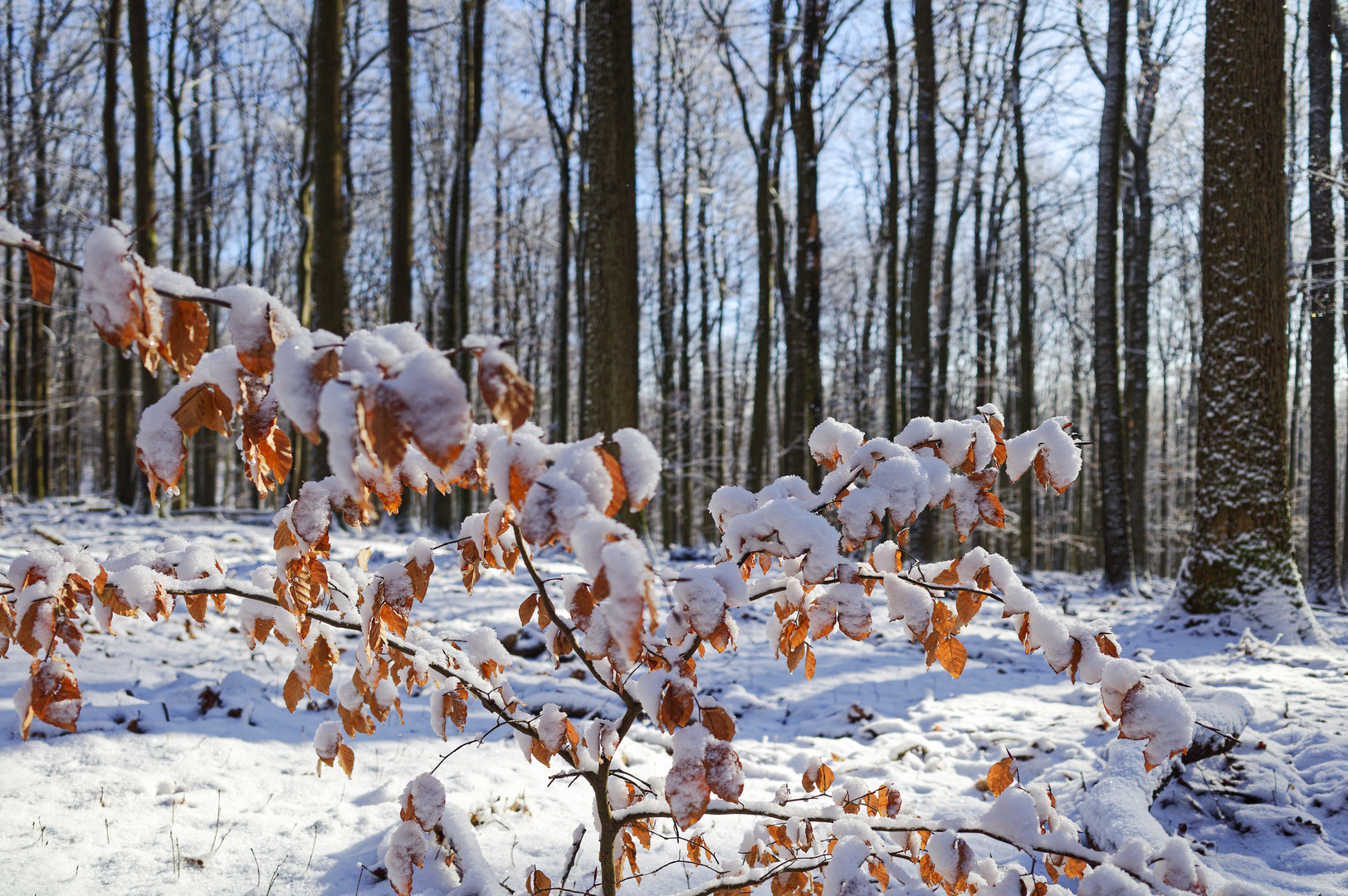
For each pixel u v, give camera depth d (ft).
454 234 55.98
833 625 6.55
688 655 6.48
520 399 4.14
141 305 4.03
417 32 58.54
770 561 7.28
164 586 6.25
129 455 52.65
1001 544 88.07
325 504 5.93
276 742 13.98
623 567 4.29
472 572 7.54
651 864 10.93
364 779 12.96
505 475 4.82
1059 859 7.90
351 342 4.29
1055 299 94.79
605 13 35.78
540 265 96.22
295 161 78.59
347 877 9.89
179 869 9.75
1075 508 100.89
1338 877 11.19
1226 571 27.12
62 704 5.28
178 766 12.34
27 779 11.19
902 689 21.90
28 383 64.90
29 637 5.17
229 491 103.40
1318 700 18.21
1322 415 45.73
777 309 94.58
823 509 7.12
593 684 19.56
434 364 3.95
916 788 14.87
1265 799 13.50
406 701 17.53
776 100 57.47
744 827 12.50
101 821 10.52
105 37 53.88
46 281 4.08
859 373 76.13
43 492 69.15
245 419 4.77
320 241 40.98
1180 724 6.28
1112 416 45.32
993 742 17.33
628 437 4.98
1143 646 26.25
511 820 11.94
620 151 36.04
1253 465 27.04
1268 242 27.07
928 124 43.70
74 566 5.65
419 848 7.49
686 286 79.56
